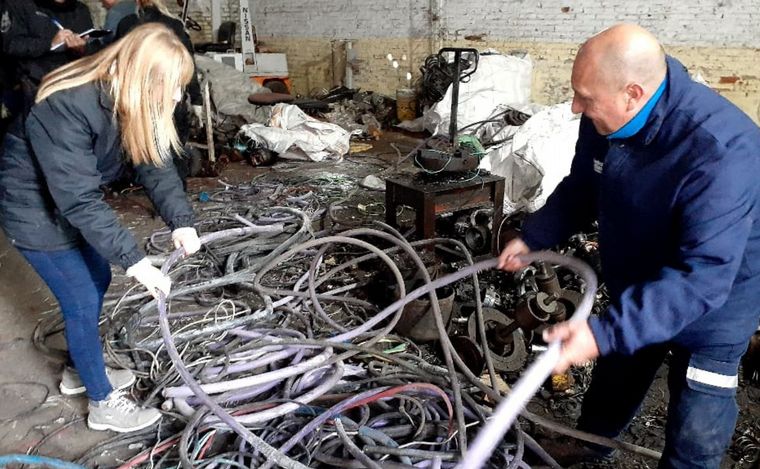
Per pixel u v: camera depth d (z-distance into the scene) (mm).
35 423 2191
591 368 2527
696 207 1235
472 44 7270
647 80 1233
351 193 4848
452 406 2111
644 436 2189
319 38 8805
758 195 1268
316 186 5078
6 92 3770
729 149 1206
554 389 2379
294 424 2062
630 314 1224
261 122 6426
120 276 3322
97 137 1607
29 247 1751
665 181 1310
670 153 1288
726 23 5387
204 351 2525
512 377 2473
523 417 2078
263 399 2268
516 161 3881
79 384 2334
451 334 2646
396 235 3271
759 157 1245
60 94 1504
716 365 1463
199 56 6840
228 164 5891
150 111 1569
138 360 2453
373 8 7996
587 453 2016
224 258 3473
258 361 2379
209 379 2291
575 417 2270
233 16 9352
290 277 3299
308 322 2736
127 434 2115
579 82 1291
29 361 2580
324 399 2211
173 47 1541
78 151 1549
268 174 5523
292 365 2291
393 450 1852
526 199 3816
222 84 6566
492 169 4031
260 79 8219
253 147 5867
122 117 1578
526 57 6707
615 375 1798
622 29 1245
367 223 4070
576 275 2934
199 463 1880
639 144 1344
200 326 2783
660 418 2279
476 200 3369
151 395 2203
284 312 2869
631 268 1515
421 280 2785
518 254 1813
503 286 3092
